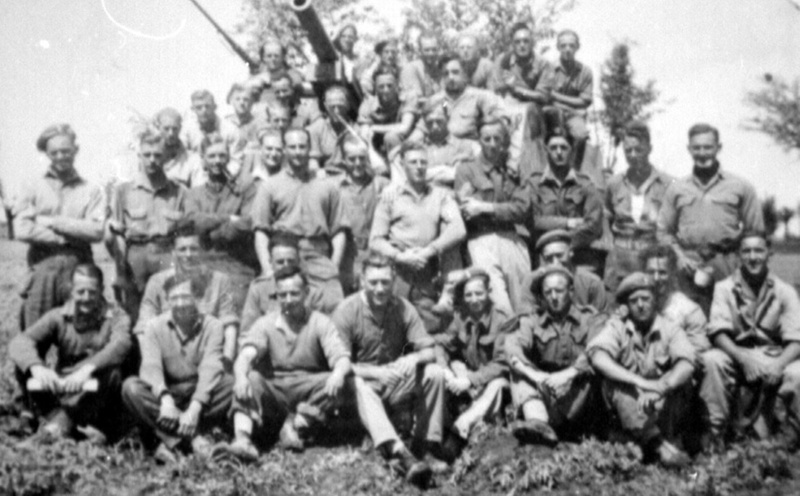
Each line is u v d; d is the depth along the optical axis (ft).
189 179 34.37
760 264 30.42
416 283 31.35
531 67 37.27
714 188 33.32
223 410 28.63
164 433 28.30
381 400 28.45
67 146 32.14
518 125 34.19
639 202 33.71
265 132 33.14
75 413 28.78
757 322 30.32
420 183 32.07
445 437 28.71
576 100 37.17
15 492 26.73
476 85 37.40
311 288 31.17
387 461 27.63
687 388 29.14
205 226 31.91
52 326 29.37
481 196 32.35
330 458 27.73
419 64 37.50
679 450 28.63
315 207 31.71
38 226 31.86
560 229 32.30
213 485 26.61
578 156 35.81
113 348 29.12
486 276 29.89
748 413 29.76
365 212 32.73
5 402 29.84
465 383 29.19
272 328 28.71
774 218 41.81
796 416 29.60
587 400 28.84
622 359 28.89
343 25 39.81
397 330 29.25
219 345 29.12
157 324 28.94
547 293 29.01
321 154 35.42
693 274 32.30
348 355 28.43
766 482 27.91
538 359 29.09
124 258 31.89
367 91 38.52
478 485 27.32
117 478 27.32
